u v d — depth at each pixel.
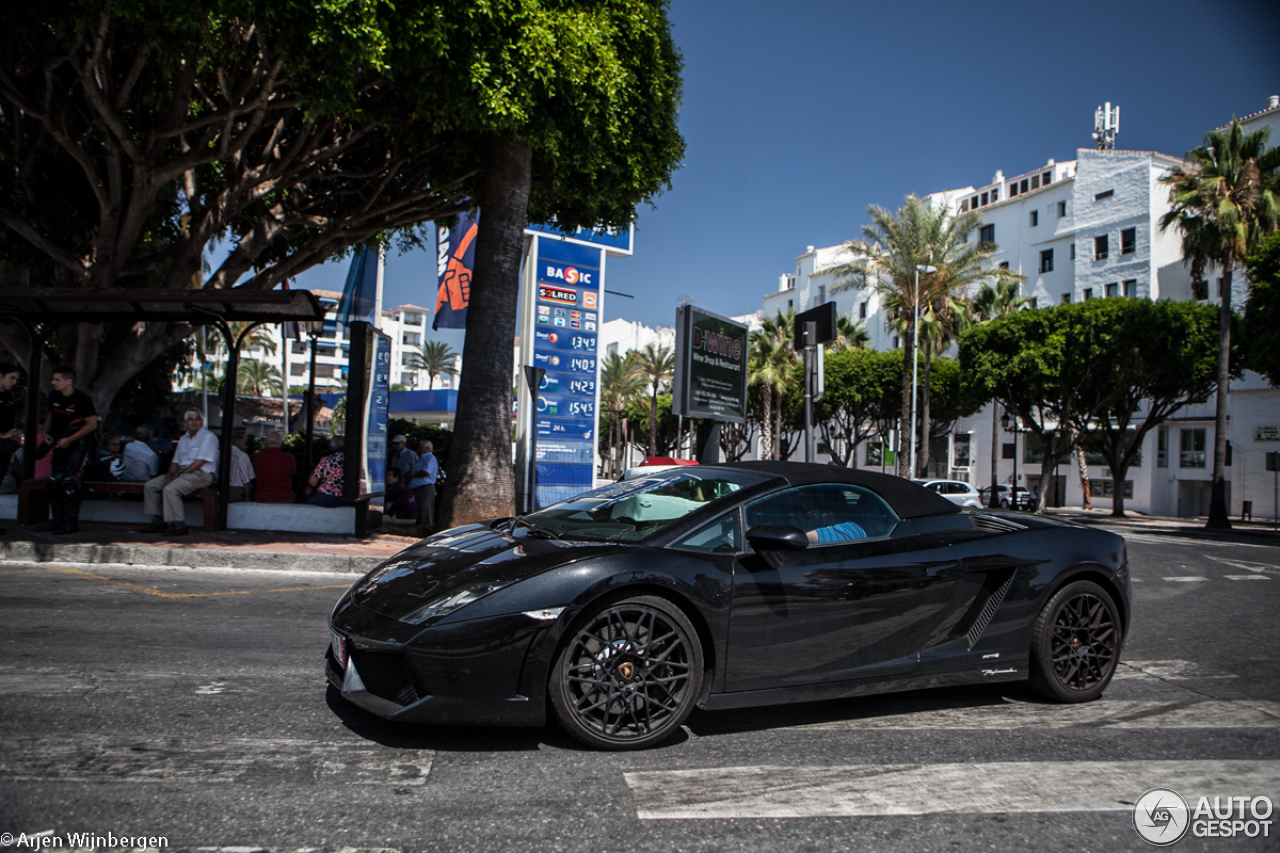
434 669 2.94
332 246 13.09
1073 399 31.42
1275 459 25.94
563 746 3.18
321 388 73.56
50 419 8.07
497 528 4.05
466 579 3.21
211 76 11.46
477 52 8.52
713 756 3.17
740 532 3.57
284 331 12.31
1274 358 23.14
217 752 2.96
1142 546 16.42
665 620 3.22
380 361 9.84
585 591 3.07
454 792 2.70
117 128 9.90
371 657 3.17
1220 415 26.09
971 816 2.68
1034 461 46.88
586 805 2.64
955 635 3.86
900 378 40.50
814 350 9.42
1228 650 5.67
